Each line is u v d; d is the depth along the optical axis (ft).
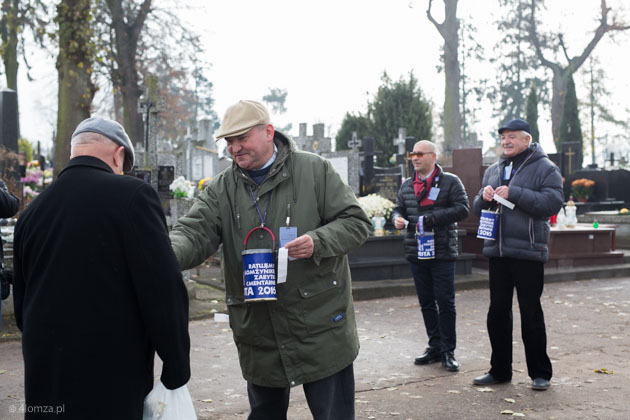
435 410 14.16
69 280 6.85
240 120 9.21
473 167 37.42
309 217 9.57
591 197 66.39
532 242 15.37
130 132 76.33
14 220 27.89
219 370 17.48
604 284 34.12
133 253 6.93
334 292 9.53
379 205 34.91
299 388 16.12
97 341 6.79
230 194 9.80
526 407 14.28
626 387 15.78
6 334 21.22
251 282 8.92
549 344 20.59
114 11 75.05
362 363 18.34
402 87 84.89
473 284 31.96
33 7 75.92
